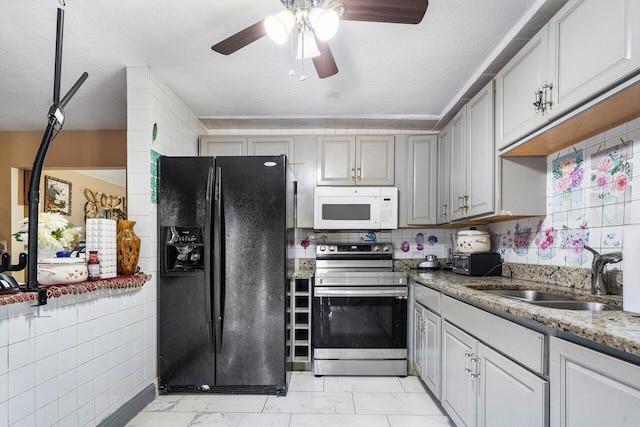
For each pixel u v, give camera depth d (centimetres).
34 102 292
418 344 255
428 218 303
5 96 279
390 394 239
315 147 310
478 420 155
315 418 206
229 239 232
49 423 146
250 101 278
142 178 222
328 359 270
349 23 176
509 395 130
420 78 238
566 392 102
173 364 231
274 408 218
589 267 170
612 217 157
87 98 282
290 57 210
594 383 91
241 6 164
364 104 284
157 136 234
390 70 226
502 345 136
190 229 239
